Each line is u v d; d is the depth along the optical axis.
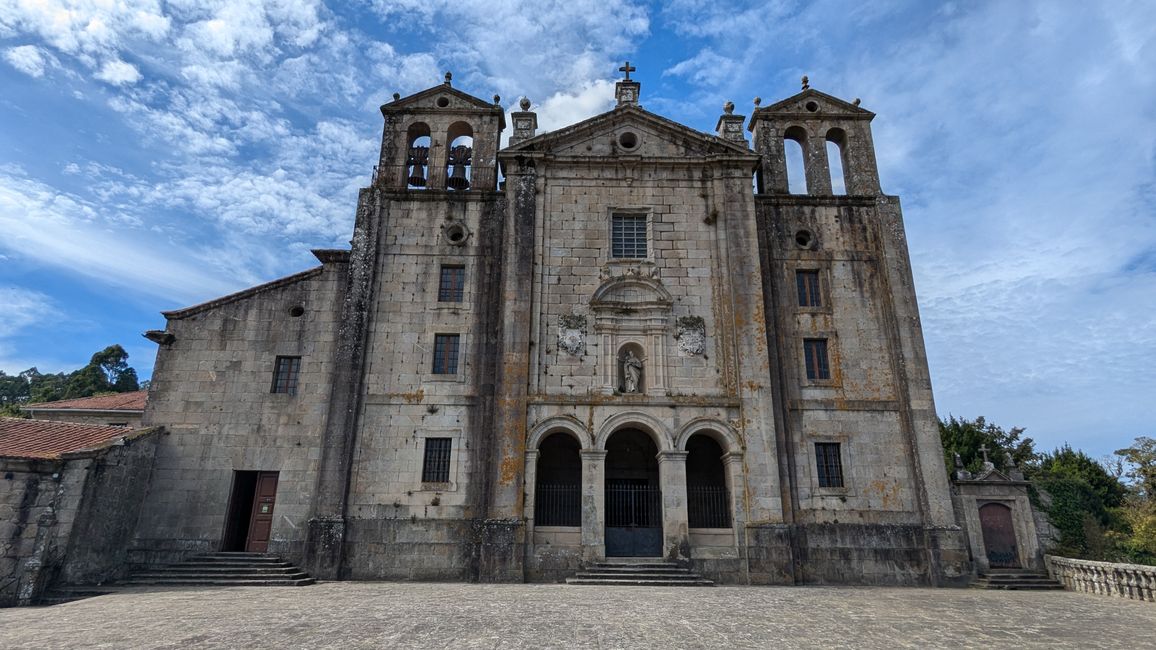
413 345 27.38
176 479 26.02
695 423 25.98
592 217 28.98
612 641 12.31
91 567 22.20
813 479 26.03
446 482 25.62
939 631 14.05
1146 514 38.41
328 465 25.58
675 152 30.16
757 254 28.08
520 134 30.33
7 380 78.75
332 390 26.58
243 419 26.86
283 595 19.36
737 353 26.80
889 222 29.42
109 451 23.05
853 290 28.64
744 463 25.44
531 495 24.95
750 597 19.34
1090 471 47.53
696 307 27.83
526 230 28.36
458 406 26.55
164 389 27.06
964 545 25.06
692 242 28.75
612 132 30.34
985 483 26.81
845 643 12.59
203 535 25.42
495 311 27.88
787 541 24.48
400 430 26.23
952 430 44.34
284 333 28.02
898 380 27.27
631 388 26.81
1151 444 42.56
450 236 29.00
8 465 20.52
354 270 28.03
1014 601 19.64
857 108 31.50
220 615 15.12
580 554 24.45
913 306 28.16
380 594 19.50
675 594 19.94
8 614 16.56
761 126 31.28
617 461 28.16
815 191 30.42
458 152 30.81
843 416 26.86
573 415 25.92
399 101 31.14
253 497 26.55
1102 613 17.28
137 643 12.01
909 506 25.78
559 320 27.42
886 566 24.98
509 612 15.52
